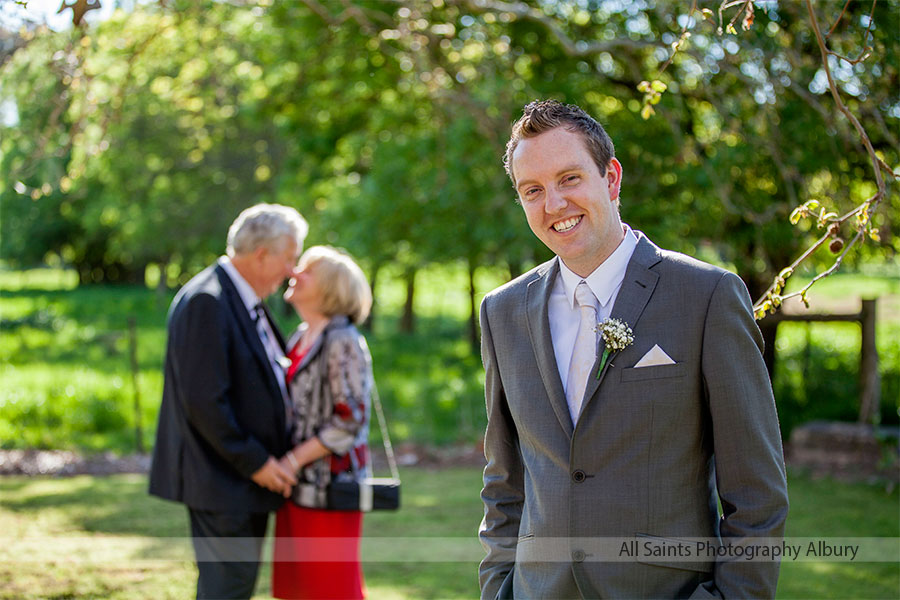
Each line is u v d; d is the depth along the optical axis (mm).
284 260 3549
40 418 8930
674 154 8258
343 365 3496
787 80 5680
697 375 1836
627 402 1849
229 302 3428
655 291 1896
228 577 3314
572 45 5926
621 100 8867
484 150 9164
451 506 6320
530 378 2000
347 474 3514
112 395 9984
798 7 5379
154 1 6246
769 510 1789
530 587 1936
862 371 8031
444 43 7125
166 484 3426
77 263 45625
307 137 12562
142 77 7203
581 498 1869
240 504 3324
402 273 16938
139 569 4590
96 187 27766
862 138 2756
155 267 52625
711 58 5797
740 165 7441
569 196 1884
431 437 8883
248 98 11500
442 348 18375
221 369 3297
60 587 4258
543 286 2055
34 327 21812
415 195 10758
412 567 4816
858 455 7500
